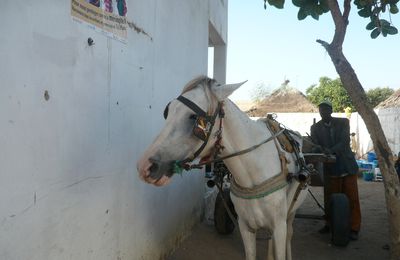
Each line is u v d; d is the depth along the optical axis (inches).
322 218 231.1
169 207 199.9
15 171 89.5
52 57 102.0
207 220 274.1
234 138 121.7
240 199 134.1
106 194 134.0
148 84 169.3
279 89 785.6
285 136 151.8
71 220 113.3
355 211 239.1
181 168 104.3
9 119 87.0
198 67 263.9
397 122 560.7
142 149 164.2
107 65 132.0
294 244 229.6
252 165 126.1
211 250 214.2
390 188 155.3
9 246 88.5
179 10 214.8
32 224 96.1
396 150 561.9
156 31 178.2
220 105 112.7
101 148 129.6
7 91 86.2
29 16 92.7
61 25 105.7
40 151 98.2
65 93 108.3
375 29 189.5
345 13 164.1
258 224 134.3
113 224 139.6
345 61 160.7
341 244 218.8
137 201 159.9
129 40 148.5
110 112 135.2
